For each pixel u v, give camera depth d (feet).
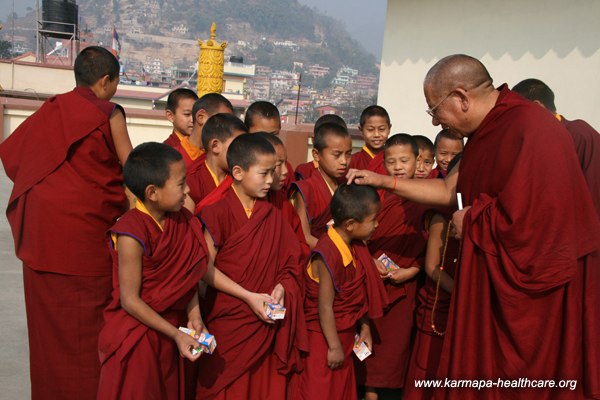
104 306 10.50
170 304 8.77
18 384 11.55
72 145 10.08
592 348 8.18
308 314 10.46
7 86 79.71
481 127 8.85
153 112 38.45
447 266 10.54
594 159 11.48
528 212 7.84
